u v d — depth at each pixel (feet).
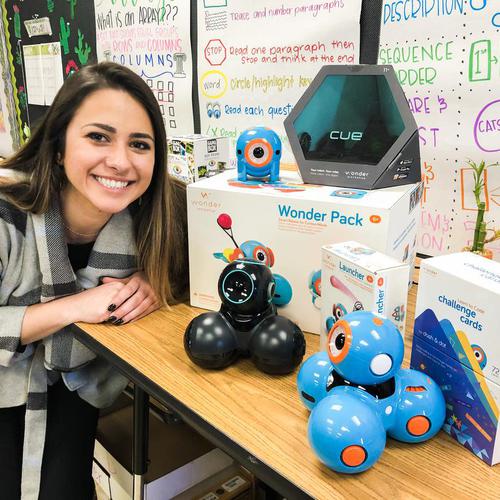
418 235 3.70
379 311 1.95
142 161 2.71
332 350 1.79
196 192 2.69
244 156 2.78
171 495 3.54
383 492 1.61
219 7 4.54
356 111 2.61
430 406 1.79
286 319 2.30
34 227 2.85
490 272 1.80
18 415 3.39
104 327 2.73
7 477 3.20
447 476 1.69
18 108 8.48
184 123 5.30
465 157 3.34
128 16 5.61
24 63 7.95
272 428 1.92
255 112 4.56
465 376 1.78
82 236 3.17
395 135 2.58
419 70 3.43
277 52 4.24
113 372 3.36
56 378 3.34
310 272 2.51
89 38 6.40
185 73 5.09
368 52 3.69
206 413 2.00
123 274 3.05
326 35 3.88
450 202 3.48
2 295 2.93
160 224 2.95
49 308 2.82
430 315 1.92
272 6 4.16
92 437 3.48
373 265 1.98
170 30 5.09
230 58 4.61
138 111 2.64
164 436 3.87
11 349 2.80
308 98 2.68
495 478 1.68
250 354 2.28
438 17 3.26
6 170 3.04
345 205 2.31
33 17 7.38
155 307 2.93
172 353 2.46
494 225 3.29
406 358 2.29
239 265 2.30
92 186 2.70
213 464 3.74
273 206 2.49
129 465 3.49
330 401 1.67
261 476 1.75
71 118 2.64
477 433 1.76
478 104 3.21
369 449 1.61
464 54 3.19
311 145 2.72
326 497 1.59
